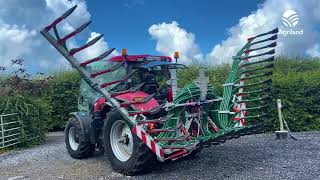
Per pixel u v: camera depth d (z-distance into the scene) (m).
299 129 11.26
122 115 6.53
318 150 7.91
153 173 6.73
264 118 10.89
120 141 6.91
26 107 10.75
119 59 7.62
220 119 7.14
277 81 11.10
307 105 11.19
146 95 6.91
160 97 7.46
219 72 13.15
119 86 7.38
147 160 6.45
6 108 10.42
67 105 14.76
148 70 7.65
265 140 9.49
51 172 7.20
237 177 6.11
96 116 7.81
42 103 11.75
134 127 6.36
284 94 11.09
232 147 8.60
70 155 8.55
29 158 8.71
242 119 7.39
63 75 15.09
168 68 7.78
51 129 14.90
